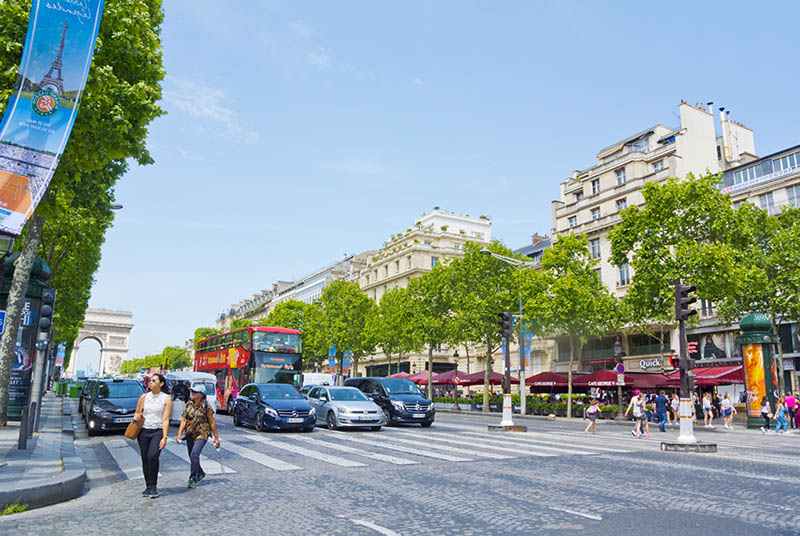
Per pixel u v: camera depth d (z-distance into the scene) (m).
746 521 6.54
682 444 15.02
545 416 35.97
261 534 6.01
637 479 9.63
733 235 30.38
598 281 36.66
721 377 31.34
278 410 18.28
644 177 43.09
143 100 11.79
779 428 24.66
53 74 9.16
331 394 21.11
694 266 28.66
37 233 14.37
